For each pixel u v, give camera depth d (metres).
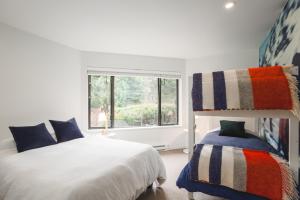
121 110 4.32
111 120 4.22
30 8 2.17
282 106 1.22
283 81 1.24
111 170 1.77
